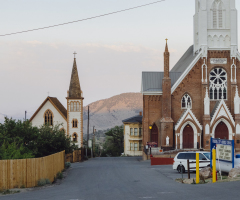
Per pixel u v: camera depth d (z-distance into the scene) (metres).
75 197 20.48
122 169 41.28
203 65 64.69
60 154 39.19
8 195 23.42
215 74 65.50
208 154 35.16
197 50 69.31
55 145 44.34
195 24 70.44
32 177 27.44
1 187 26.00
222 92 65.31
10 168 26.47
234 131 63.81
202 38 64.69
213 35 65.38
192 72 65.38
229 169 28.14
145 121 65.50
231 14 65.00
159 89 66.50
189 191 20.88
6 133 37.16
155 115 65.75
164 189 22.59
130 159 71.88
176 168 35.72
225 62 65.19
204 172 28.22
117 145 121.88
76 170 42.59
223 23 65.50
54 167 33.50
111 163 57.22
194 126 63.50
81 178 33.34
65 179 33.34
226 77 65.44
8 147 31.70
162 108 64.81
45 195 22.16
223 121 64.19
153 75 68.81
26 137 38.81
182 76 65.19
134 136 94.94
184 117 63.03
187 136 63.81
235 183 22.83
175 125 63.44
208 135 63.28
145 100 65.81
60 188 26.31
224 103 63.66
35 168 27.80
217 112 63.56
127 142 97.38
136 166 46.69
